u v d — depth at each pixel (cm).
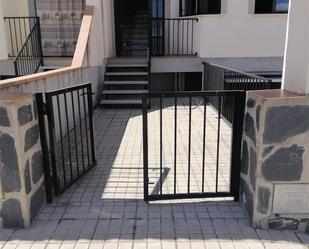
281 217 270
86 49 672
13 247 249
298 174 262
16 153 257
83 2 862
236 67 862
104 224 279
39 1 861
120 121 637
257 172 263
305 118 252
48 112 295
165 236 262
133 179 365
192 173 381
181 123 606
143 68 841
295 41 265
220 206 307
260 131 256
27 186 270
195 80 941
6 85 321
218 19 838
